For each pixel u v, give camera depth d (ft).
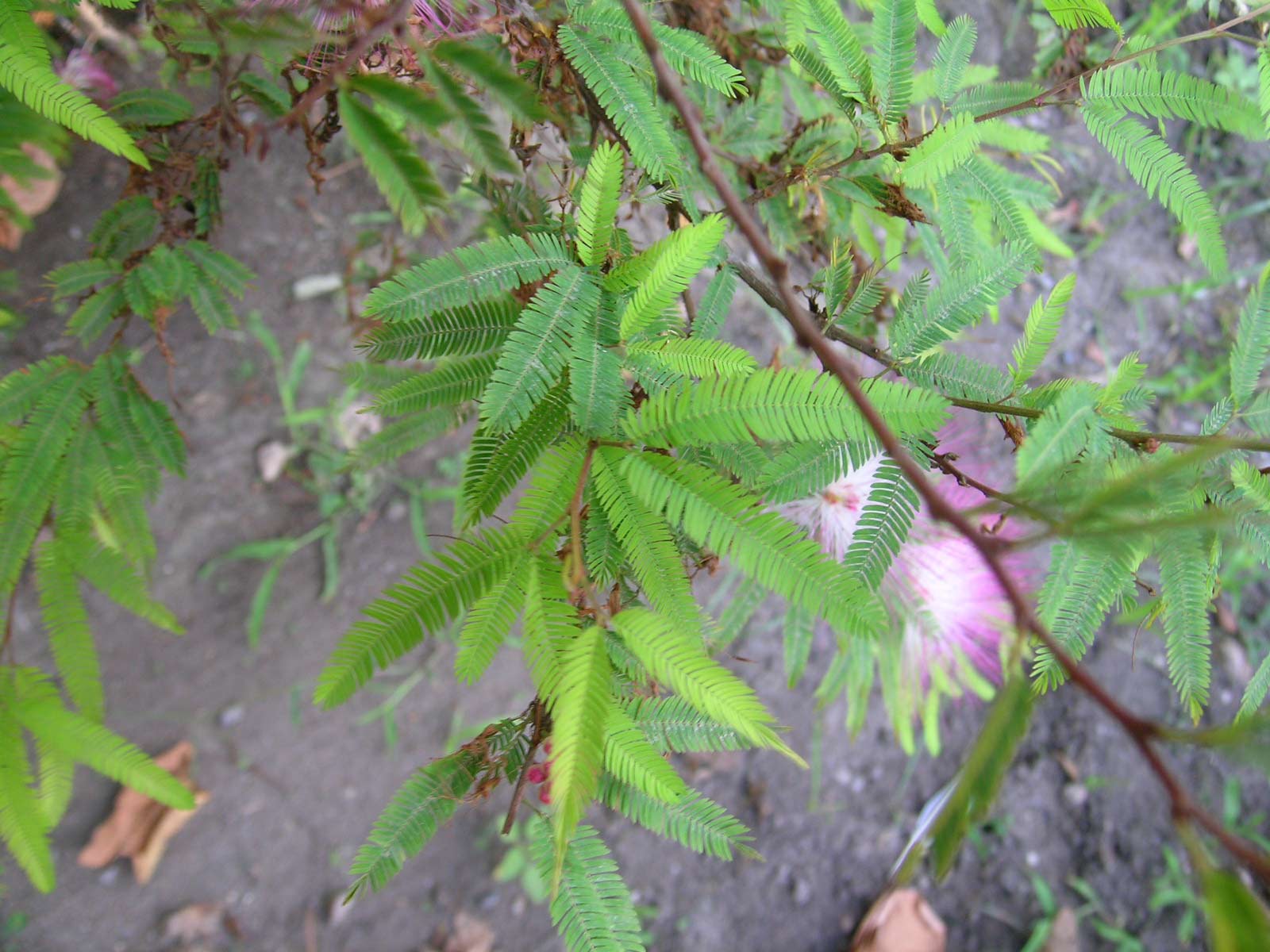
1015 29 1.63
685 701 0.54
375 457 0.87
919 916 1.52
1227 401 0.59
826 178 0.75
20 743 0.67
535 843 0.52
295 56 0.62
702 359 0.50
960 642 0.97
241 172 1.43
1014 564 0.94
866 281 0.67
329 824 1.44
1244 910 0.26
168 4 0.65
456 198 1.39
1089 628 0.53
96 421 0.75
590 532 0.48
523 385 0.49
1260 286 0.58
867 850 1.56
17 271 1.30
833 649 1.58
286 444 1.48
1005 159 1.14
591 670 0.40
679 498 0.45
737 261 0.71
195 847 1.38
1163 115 0.62
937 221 0.74
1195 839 0.28
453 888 1.44
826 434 0.45
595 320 0.51
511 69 0.65
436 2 0.61
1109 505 0.32
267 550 1.45
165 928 1.36
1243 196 1.78
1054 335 0.58
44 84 0.52
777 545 0.44
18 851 0.65
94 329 0.78
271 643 1.45
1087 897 1.56
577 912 0.50
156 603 0.74
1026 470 0.45
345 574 1.49
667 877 1.50
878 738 1.60
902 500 0.53
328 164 1.48
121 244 0.81
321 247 1.48
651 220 1.23
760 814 1.54
